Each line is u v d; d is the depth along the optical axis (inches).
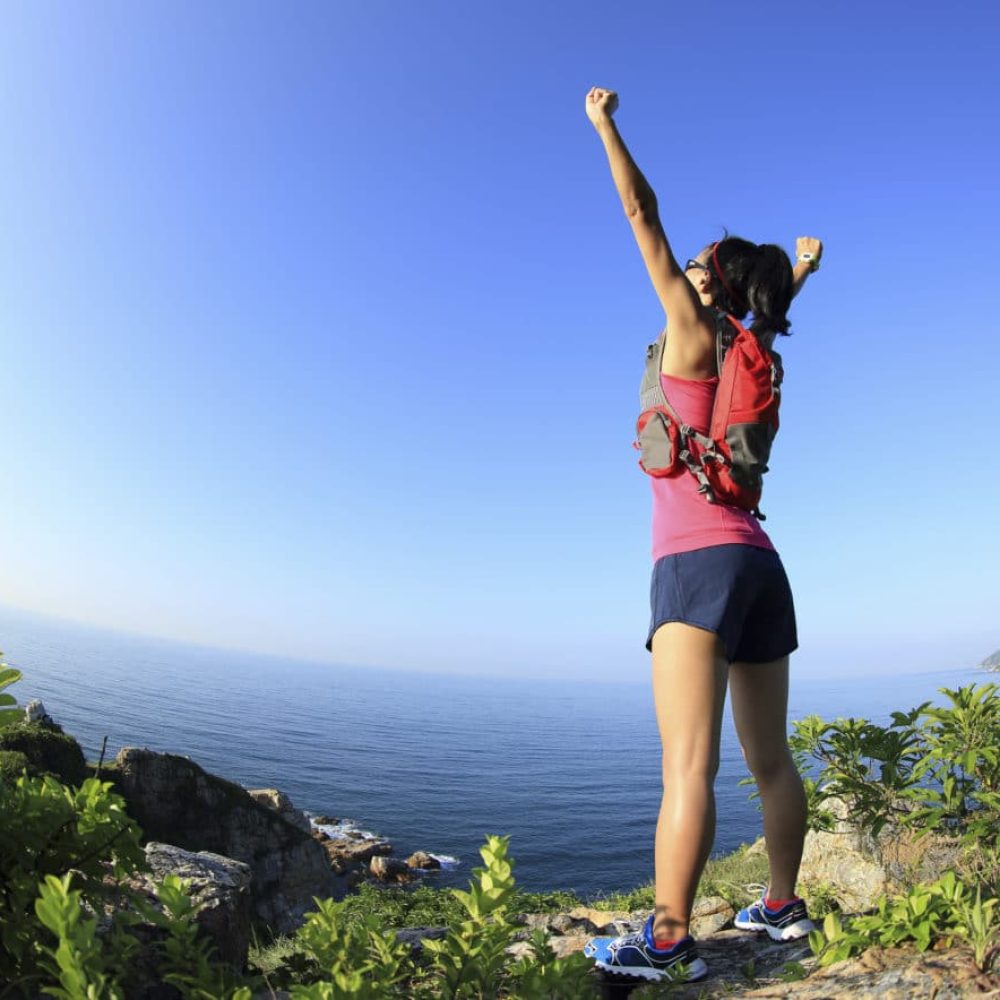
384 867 2014.0
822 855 166.7
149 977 94.7
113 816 87.0
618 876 3410.4
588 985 72.4
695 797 90.0
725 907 173.5
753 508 101.7
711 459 96.5
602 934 156.7
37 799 79.7
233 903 124.4
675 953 89.4
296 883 1089.4
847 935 79.9
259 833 1067.9
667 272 98.3
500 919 70.9
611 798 6771.7
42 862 81.2
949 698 134.0
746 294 106.6
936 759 126.6
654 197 97.6
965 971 65.9
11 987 72.9
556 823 5123.0
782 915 106.4
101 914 90.4
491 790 6835.6
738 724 106.1
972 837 113.3
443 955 69.2
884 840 147.3
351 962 71.1
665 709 93.7
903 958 73.2
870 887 147.4
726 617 92.7
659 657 95.5
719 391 98.5
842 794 141.8
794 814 105.0
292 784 5944.9
